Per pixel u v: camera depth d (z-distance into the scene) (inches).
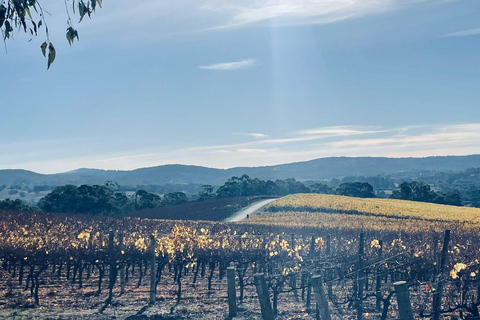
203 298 629.0
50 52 232.1
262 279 374.6
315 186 7076.8
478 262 442.9
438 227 1552.7
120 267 665.0
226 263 726.5
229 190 6535.4
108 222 1720.0
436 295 415.2
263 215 2475.4
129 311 531.2
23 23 229.9
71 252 664.4
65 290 701.3
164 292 685.9
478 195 7007.9
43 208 4018.2
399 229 1385.3
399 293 268.2
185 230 764.6
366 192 6181.1
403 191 5285.4
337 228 1411.2
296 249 678.5
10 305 560.1
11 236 862.5
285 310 544.4
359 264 508.7
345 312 513.7
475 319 421.1
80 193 4106.8
